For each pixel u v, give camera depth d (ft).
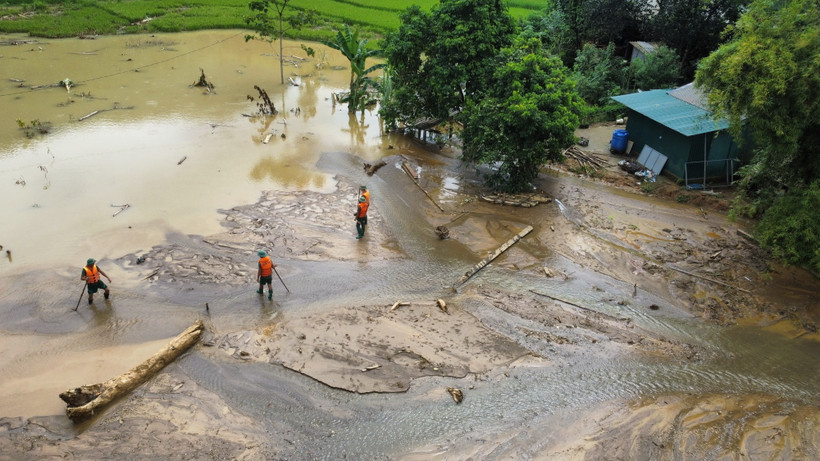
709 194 72.95
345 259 58.13
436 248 61.31
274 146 86.69
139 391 39.83
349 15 165.58
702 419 38.83
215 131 90.63
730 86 53.31
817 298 53.47
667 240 63.21
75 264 53.88
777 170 58.70
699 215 68.90
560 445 36.37
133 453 34.50
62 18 147.64
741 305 52.60
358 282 54.44
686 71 110.73
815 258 48.21
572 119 69.05
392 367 43.06
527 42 75.61
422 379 42.14
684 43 110.42
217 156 81.30
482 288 54.19
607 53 111.75
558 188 76.23
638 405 40.22
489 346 46.19
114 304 49.03
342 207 69.05
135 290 50.96
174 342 43.24
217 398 39.60
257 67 128.26
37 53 124.36
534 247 61.57
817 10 50.01
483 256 59.88
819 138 53.72
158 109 98.02
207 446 35.42
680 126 74.18
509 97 68.85
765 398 41.45
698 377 43.75
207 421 37.55
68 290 50.21
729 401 40.93
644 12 119.44
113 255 55.72
